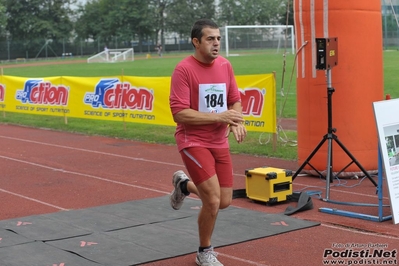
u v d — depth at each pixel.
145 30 83.69
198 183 5.67
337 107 9.70
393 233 6.86
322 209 7.91
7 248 6.56
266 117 12.49
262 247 6.54
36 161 12.74
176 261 6.14
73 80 17.62
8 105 20.50
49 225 7.49
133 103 15.69
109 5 84.31
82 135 16.75
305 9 9.77
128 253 6.35
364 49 9.65
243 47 69.06
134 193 9.47
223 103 5.74
